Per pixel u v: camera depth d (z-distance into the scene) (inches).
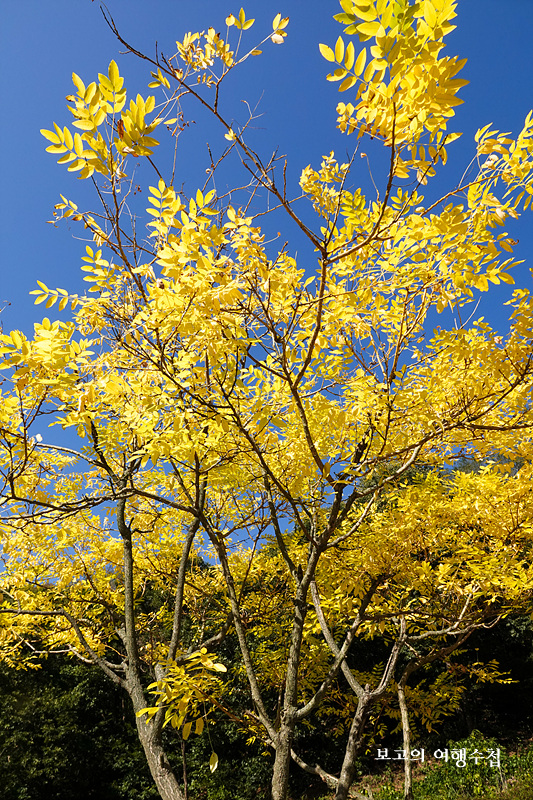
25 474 128.0
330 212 117.1
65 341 88.7
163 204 81.9
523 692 647.8
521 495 190.2
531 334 106.4
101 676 624.7
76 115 67.5
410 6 55.7
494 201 82.4
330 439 158.2
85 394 91.3
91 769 553.9
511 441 138.6
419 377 130.3
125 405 113.0
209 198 80.9
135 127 67.7
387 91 63.9
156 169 79.7
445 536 209.5
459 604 229.6
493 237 90.3
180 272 84.4
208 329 92.1
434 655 220.8
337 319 116.7
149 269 98.5
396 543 201.3
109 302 102.7
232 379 108.3
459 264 94.3
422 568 198.5
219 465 133.8
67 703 570.9
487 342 114.6
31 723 541.0
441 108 63.7
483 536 214.1
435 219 82.8
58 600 279.3
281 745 139.8
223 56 81.2
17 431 109.7
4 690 553.0
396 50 57.7
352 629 170.9
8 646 266.4
